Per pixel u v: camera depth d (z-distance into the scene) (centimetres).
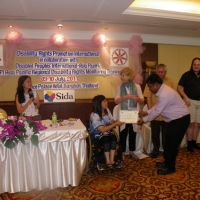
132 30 406
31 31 392
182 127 279
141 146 374
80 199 234
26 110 301
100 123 290
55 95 413
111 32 420
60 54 414
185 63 488
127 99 335
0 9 284
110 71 430
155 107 282
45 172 247
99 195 242
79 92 432
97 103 297
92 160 325
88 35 412
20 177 242
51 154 244
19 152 240
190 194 241
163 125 366
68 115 419
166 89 277
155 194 242
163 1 332
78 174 257
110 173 299
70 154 250
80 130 249
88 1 261
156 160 346
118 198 235
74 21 341
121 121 293
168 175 291
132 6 310
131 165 326
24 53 399
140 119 296
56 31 398
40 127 241
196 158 352
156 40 454
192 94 376
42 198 237
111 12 302
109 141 292
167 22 354
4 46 386
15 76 403
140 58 432
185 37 471
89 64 426
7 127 228
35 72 408
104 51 423
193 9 365
